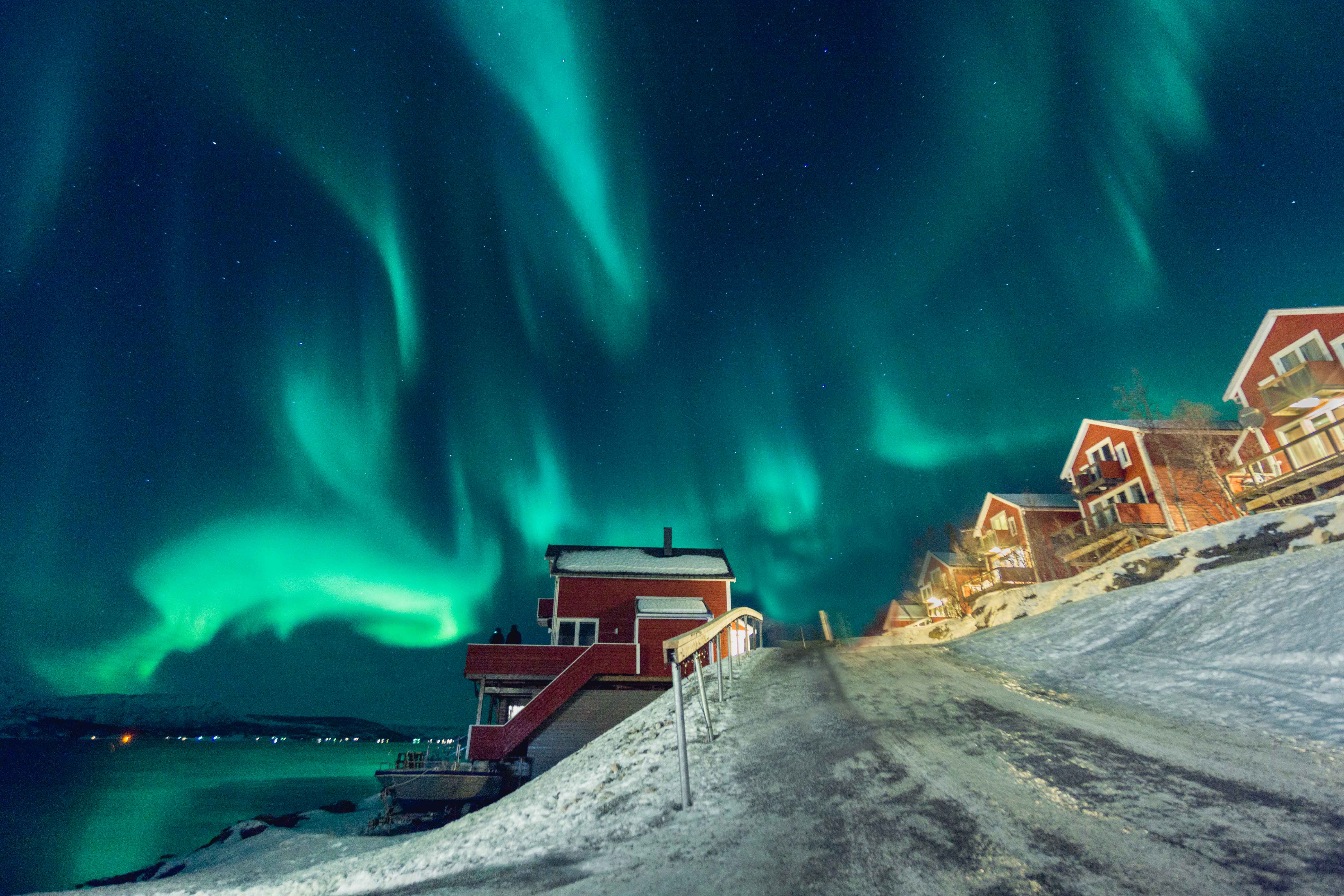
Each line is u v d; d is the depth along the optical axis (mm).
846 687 10523
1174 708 7105
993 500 43844
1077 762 5488
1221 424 32125
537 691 24781
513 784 22375
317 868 6801
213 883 7012
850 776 5832
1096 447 36656
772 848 4418
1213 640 10102
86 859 32688
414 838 7641
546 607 30219
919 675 11258
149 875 18797
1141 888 3186
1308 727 5684
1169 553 20969
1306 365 25250
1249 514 28359
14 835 38406
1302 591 10477
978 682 10117
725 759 7051
